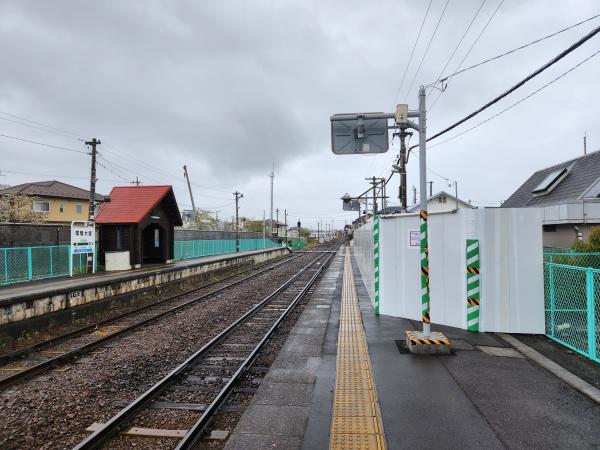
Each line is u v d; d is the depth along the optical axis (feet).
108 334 32.71
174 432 15.53
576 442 12.60
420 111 24.14
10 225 54.13
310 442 13.24
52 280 51.42
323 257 141.69
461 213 26.84
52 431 15.96
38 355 27.09
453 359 20.86
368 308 36.47
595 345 20.47
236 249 128.47
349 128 26.20
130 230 67.41
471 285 26.02
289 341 26.89
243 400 18.95
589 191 59.67
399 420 14.17
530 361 20.52
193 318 38.73
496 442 12.65
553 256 35.22
